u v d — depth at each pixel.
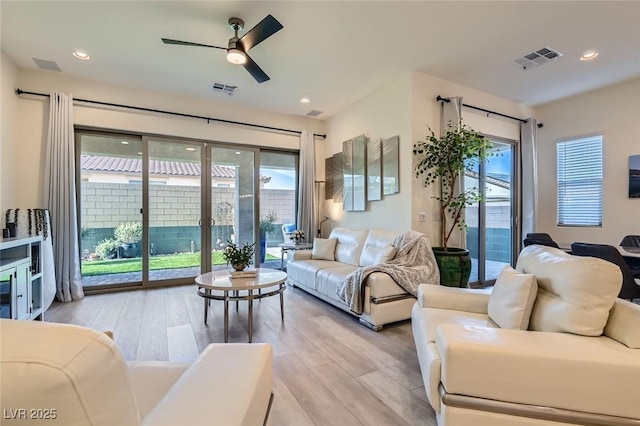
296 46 3.17
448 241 4.00
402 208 3.90
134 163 4.36
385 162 4.18
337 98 4.68
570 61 3.49
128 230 4.34
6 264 2.44
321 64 3.57
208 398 0.82
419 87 3.80
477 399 1.18
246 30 2.86
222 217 4.98
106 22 2.76
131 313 3.28
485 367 1.17
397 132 3.98
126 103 4.21
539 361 1.13
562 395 1.11
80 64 3.57
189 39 3.04
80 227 4.04
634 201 4.01
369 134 4.52
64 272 3.71
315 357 2.29
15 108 3.54
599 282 1.24
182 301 3.73
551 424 1.12
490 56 3.38
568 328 1.28
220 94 4.52
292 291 4.29
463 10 2.59
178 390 0.86
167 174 4.55
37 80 3.72
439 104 3.96
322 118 5.69
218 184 4.94
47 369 0.45
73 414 0.46
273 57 3.41
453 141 3.53
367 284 2.90
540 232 4.97
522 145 4.89
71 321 3.04
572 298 1.29
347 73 3.81
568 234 4.66
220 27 2.84
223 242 4.98
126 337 2.65
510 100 4.75
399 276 2.93
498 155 4.75
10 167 3.42
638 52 3.29
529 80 4.04
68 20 2.73
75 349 0.49
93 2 2.49
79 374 0.47
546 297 1.47
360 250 4.03
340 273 3.45
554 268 1.46
